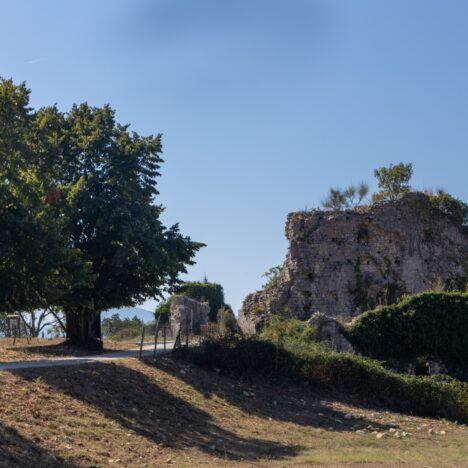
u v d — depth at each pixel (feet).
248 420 89.15
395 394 112.57
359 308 168.35
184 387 95.61
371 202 181.16
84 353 119.85
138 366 99.04
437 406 111.04
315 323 135.95
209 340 116.57
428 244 176.76
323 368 115.03
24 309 84.79
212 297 229.66
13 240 77.71
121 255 118.01
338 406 105.50
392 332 136.15
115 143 127.95
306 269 169.99
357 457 69.46
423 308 136.56
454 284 175.01
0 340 152.46
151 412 79.36
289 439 80.64
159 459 62.85
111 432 67.77
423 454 73.56
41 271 80.48
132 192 124.16
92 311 130.93
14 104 93.35
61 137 125.18
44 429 62.28
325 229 172.24
